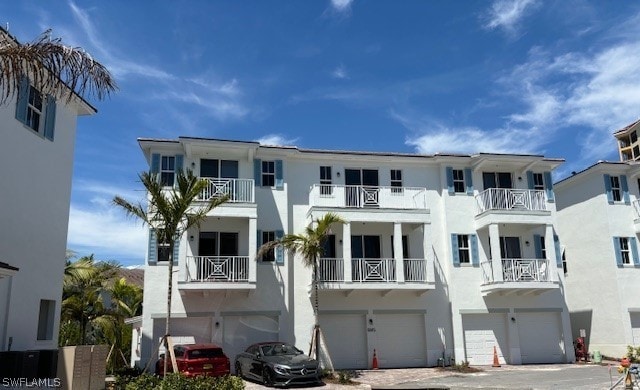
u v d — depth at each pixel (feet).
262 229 74.90
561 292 82.12
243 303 72.18
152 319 69.56
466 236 81.61
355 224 78.95
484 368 73.77
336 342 74.84
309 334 74.02
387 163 82.33
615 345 83.87
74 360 43.21
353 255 79.00
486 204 81.61
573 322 93.97
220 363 57.16
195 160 74.74
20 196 48.34
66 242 56.65
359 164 81.76
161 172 73.41
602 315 87.10
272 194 76.28
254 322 72.33
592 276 89.71
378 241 80.38
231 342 70.95
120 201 51.75
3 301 45.55
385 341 76.48
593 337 88.74
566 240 96.78
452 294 78.79
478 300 79.46
